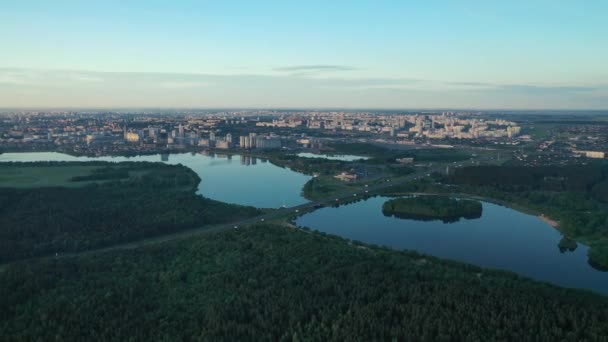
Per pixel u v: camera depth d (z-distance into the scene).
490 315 167.50
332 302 181.38
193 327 168.12
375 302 178.25
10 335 158.50
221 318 170.62
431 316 165.62
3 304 180.12
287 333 159.50
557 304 174.88
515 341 151.75
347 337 152.88
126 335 161.50
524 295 182.62
